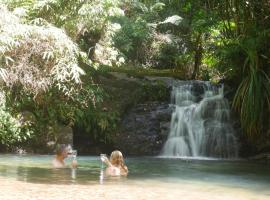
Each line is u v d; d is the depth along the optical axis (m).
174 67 18.00
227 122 12.56
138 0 18.84
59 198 4.90
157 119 12.63
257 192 5.89
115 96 12.70
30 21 11.16
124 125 12.49
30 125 11.03
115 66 16.64
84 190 5.45
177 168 8.66
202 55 16.02
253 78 11.33
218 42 14.47
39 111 11.41
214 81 14.65
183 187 6.10
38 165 8.09
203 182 6.70
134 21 18.55
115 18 18.05
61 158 8.07
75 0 12.23
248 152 12.07
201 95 13.41
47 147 11.04
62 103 11.69
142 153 12.16
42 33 10.12
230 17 13.39
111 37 17.06
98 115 12.11
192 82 13.77
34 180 6.15
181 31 17.88
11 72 10.20
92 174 7.00
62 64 10.34
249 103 11.28
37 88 10.54
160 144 12.32
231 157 12.07
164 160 10.52
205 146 12.34
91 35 15.88
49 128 11.30
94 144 12.18
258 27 12.16
